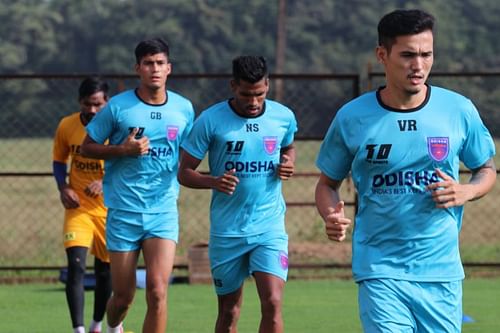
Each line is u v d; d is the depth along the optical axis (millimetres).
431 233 9234
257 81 12617
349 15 103812
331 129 9539
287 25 101375
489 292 20094
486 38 98000
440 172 9062
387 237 9273
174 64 94188
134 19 100125
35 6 103625
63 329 16297
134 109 13594
